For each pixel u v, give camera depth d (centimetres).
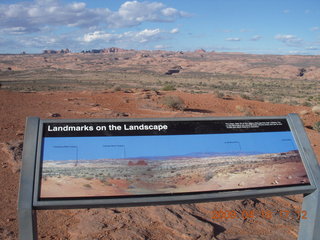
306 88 10275
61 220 461
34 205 269
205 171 308
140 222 447
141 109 1602
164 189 291
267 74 16800
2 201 507
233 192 302
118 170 293
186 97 2111
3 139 806
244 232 447
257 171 318
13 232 419
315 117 1758
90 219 452
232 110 1842
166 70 18738
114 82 11075
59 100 1672
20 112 1210
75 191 279
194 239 413
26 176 277
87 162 291
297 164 332
